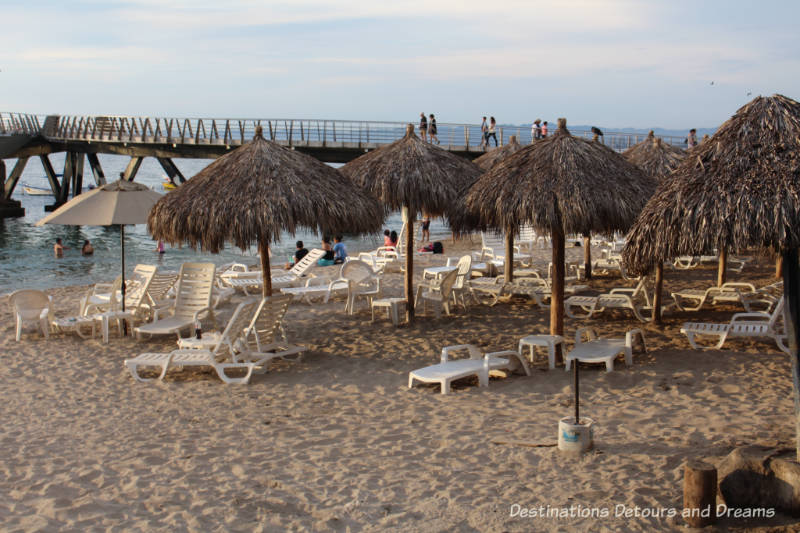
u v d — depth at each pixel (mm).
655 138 13188
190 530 4117
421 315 10789
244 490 4668
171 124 36312
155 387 7367
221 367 7512
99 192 9383
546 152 7574
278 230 8180
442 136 29875
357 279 10953
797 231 4035
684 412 5957
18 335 9594
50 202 48219
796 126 4363
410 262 10023
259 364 7629
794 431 5344
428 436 5652
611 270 15609
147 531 4121
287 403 6746
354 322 10359
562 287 7887
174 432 5922
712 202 4320
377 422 6082
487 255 16766
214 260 22219
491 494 4477
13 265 21000
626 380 7023
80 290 14750
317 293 12820
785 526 3916
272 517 4262
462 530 4027
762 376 6957
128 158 139250
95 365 8297
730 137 4535
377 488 4645
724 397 6359
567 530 3975
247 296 13141
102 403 6832
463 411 6301
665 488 4457
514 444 5328
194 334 9195
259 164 8617
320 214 8477
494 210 7664
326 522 4160
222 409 6570
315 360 8359
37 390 7320
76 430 6031
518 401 6535
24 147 40562
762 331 7836
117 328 10297
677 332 9094
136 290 10750
